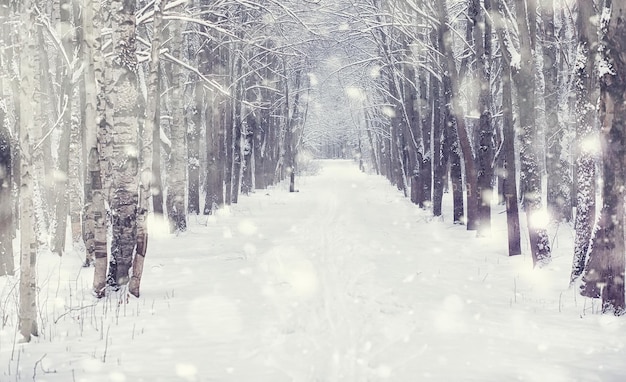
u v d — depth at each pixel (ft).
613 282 33.14
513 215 56.18
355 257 54.44
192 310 34.04
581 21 39.83
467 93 100.01
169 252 60.54
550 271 46.96
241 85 120.98
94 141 37.29
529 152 50.37
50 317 31.91
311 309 33.19
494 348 25.68
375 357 23.62
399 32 109.19
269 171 186.29
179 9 69.72
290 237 72.28
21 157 27.53
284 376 21.24
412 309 33.53
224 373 21.89
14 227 64.75
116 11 39.52
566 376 21.71
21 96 27.43
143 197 38.22
